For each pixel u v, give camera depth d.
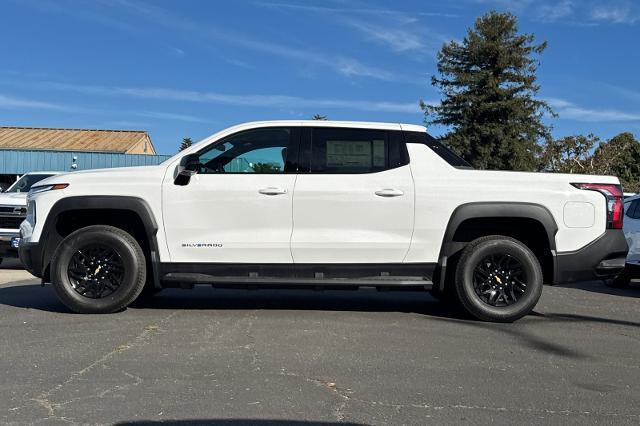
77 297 6.20
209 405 3.76
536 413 3.72
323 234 6.07
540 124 41.47
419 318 6.44
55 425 3.42
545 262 6.37
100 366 4.51
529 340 5.54
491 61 41.22
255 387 4.10
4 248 10.90
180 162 6.14
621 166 42.06
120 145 36.38
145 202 6.11
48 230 6.17
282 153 6.26
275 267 6.13
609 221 6.20
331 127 6.32
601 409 3.81
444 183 6.13
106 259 6.23
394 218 6.09
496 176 6.20
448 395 4.02
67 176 6.27
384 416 3.63
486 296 6.23
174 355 4.82
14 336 5.36
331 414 3.64
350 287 6.19
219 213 6.10
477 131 40.16
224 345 5.14
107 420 3.50
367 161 6.24
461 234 6.44
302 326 5.92
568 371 4.61
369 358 4.83
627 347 5.38
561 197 6.13
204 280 6.10
